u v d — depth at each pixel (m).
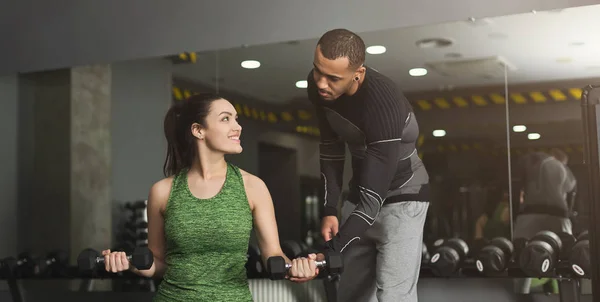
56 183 3.28
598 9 2.52
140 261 1.76
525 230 2.55
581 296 2.46
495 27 2.64
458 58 2.66
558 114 2.54
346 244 2.27
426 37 2.70
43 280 3.26
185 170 1.94
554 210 2.52
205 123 1.91
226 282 1.79
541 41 2.58
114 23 3.29
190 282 1.78
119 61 3.21
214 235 1.79
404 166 2.54
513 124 2.59
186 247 1.80
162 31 3.19
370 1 2.84
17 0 3.50
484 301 2.59
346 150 2.61
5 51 3.49
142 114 3.14
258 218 1.91
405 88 2.69
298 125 2.80
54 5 3.42
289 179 2.80
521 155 2.57
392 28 2.75
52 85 3.34
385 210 2.51
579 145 2.50
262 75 2.93
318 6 2.92
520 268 2.55
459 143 2.63
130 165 3.15
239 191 1.86
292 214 2.79
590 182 2.15
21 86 3.39
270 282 2.83
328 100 2.54
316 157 2.74
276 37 2.98
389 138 2.42
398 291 2.46
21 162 3.35
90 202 3.21
